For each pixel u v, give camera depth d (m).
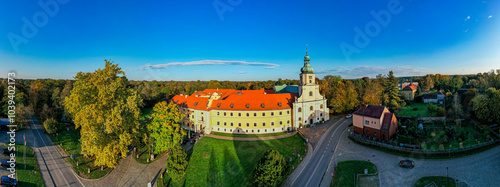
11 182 41.16
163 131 54.44
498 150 47.75
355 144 59.38
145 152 60.62
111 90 48.25
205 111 75.50
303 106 77.62
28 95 113.19
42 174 48.47
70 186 45.56
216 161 54.16
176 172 46.59
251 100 76.62
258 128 73.62
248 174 47.50
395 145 54.16
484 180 38.34
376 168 45.66
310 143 62.50
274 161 39.12
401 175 42.53
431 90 146.00
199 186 45.41
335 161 50.53
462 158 46.00
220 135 71.75
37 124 86.38
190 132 76.88
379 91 98.12
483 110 62.59
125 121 48.88
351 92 98.75
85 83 47.81
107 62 49.69
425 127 66.50
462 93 99.44
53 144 65.31
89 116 45.78
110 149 46.25
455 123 69.44
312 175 45.72
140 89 151.75
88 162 55.06
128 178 49.38
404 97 112.00
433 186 38.16
